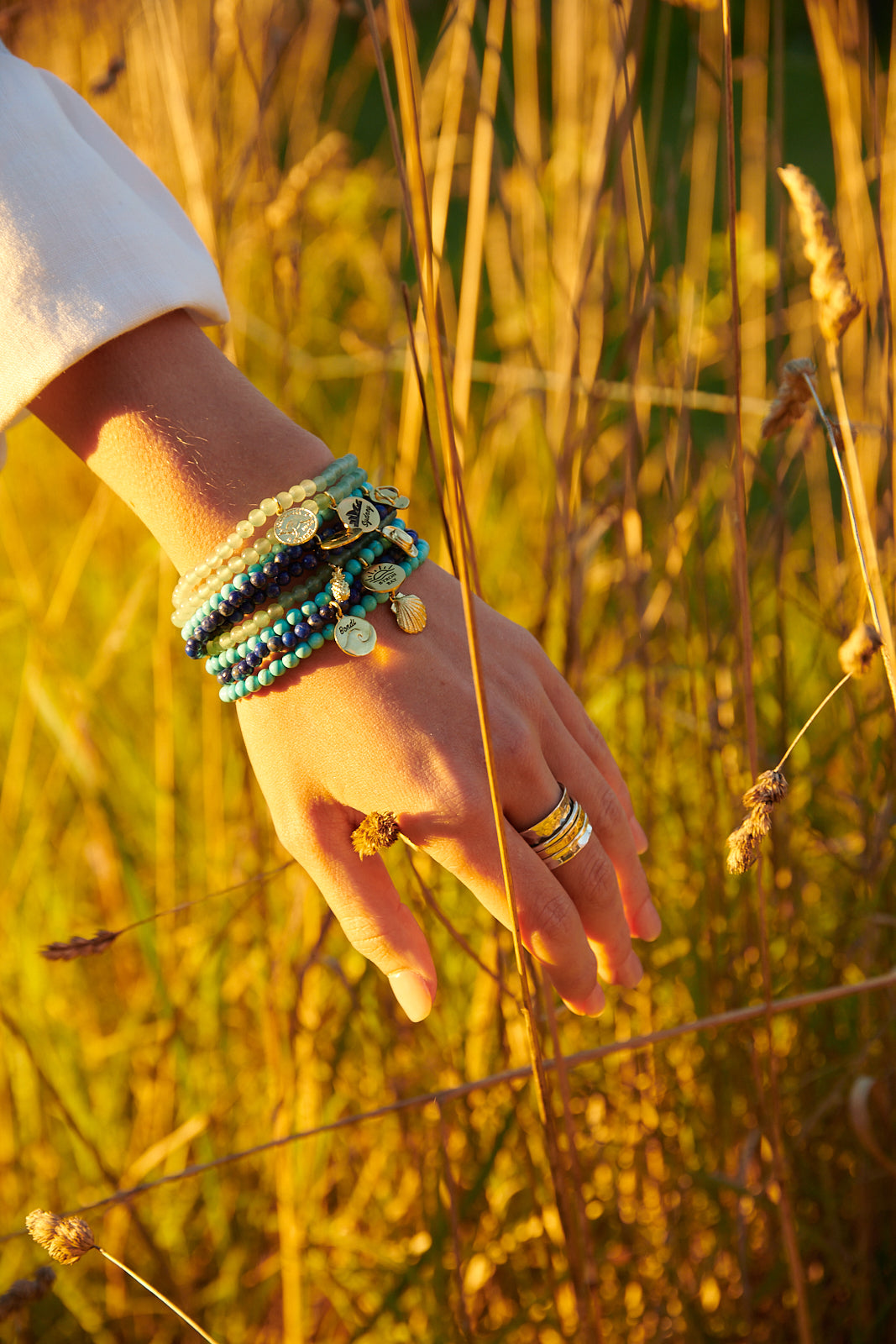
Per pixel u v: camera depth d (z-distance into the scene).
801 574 1.05
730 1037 0.96
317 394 1.74
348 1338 0.99
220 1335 0.98
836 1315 0.98
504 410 1.11
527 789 0.78
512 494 1.60
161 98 1.25
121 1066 1.07
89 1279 1.00
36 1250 0.99
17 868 1.08
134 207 0.80
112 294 0.78
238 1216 1.02
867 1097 0.92
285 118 1.60
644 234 0.93
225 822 1.11
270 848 1.00
